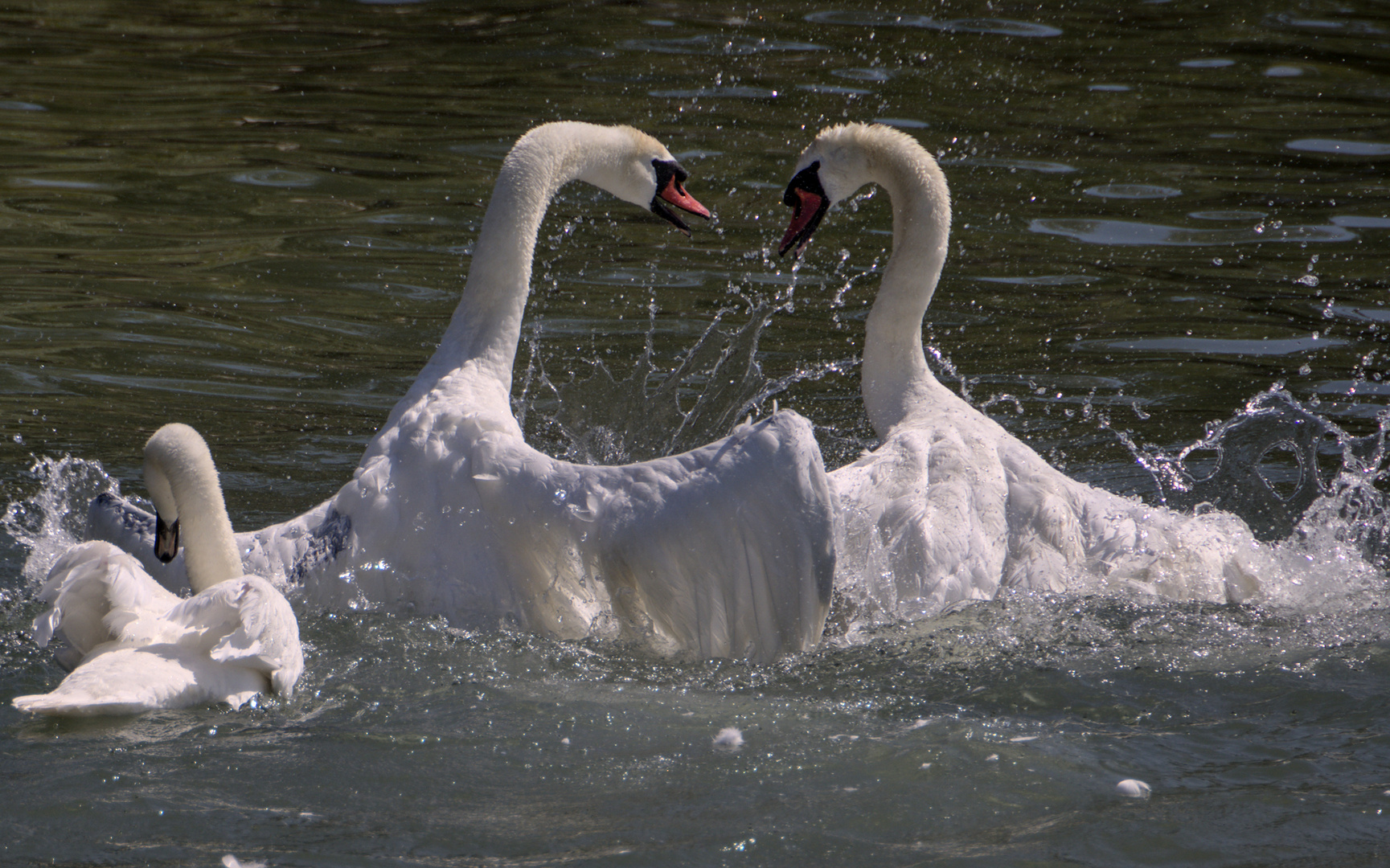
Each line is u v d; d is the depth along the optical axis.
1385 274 16.88
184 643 7.68
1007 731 7.77
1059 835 6.54
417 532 9.05
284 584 9.16
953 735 7.67
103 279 16.34
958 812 6.79
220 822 6.47
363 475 9.34
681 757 7.34
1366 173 20.28
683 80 24.72
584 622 8.98
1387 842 6.49
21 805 6.52
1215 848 6.45
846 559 9.39
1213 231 18.38
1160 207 19.23
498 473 8.92
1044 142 21.66
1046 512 9.77
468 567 8.91
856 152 12.00
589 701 8.05
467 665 8.48
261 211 18.80
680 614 8.48
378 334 15.31
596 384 14.12
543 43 27.30
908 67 25.44
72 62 25.53
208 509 8.69
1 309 15.33
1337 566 10.19
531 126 22.30
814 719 7.89
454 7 30.25
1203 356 14.86
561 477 8.73
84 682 7.21
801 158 12.23
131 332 14.99
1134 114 23.08
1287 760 7.39
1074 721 7.97
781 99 23.55
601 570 8.51
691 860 6.27
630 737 7.58
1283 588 9.89
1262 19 28.89
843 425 13.48
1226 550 9.96
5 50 25.97
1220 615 9.52
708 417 13.62
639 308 16.16
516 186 10.89
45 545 10.52
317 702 7.89
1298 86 24.47
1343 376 14.26
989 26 28.33
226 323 15.39
